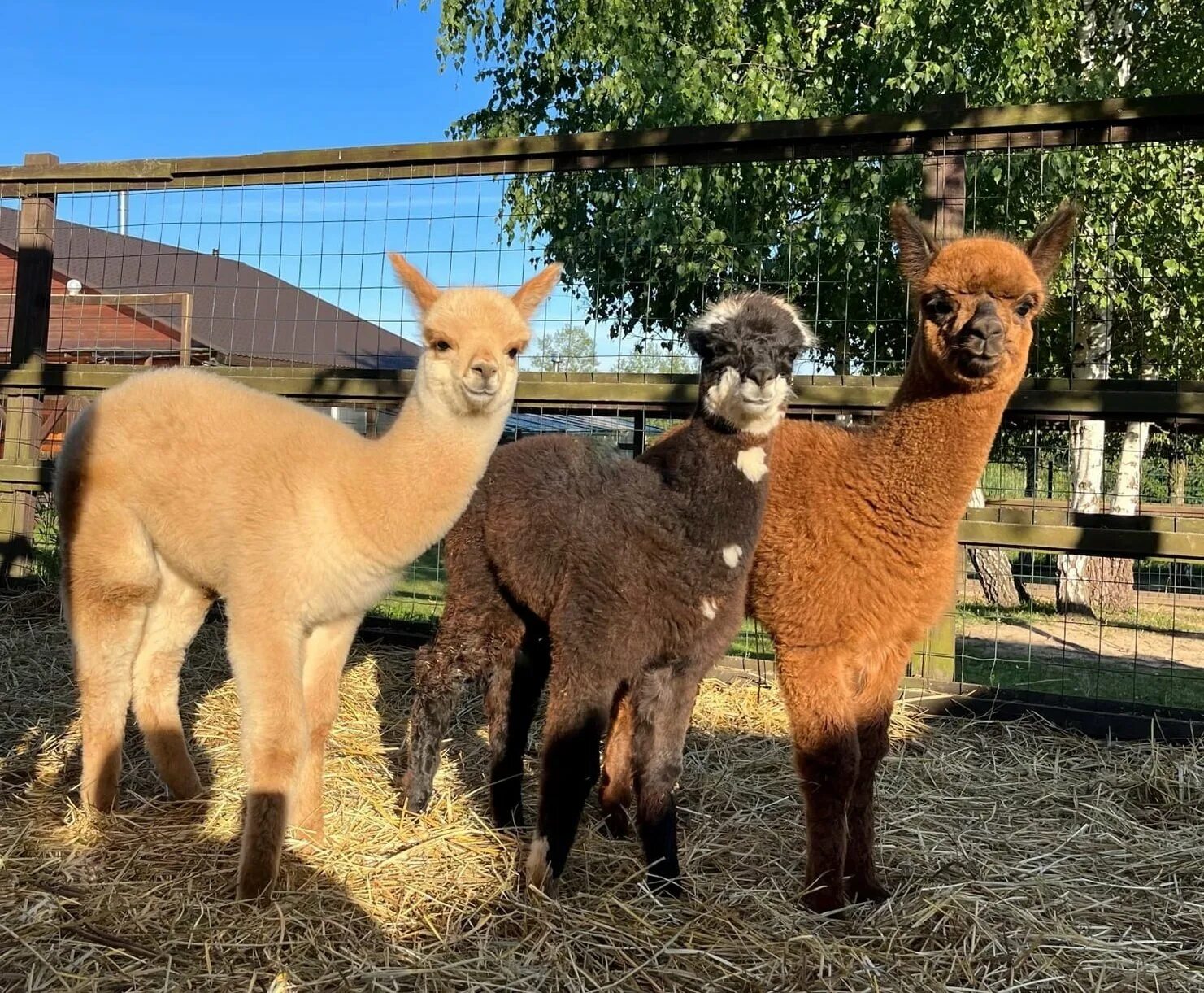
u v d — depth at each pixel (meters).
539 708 5.45
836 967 2.96
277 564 3.30
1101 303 10.94
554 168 6.30
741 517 3.35
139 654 3.96
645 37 11.81
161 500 3.59
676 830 3.62
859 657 3.55
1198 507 11.68
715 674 6.08
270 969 2.77
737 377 3.24
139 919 2.97
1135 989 2.95
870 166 10.18
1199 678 8.00
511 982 2.76
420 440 3.34
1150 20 12.33
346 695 5.64
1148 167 10.72
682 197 10.73
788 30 11.55
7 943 2.82
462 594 3.98
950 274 3.51
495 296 3.42
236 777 4.20
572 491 3.57
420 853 3.57
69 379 7.21
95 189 7.36
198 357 13.30
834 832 3.43
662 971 2.87
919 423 3.47
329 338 26.05
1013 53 10.26
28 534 7.47
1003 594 12.92
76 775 4.23
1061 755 5.05
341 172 6.80
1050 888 3.59
